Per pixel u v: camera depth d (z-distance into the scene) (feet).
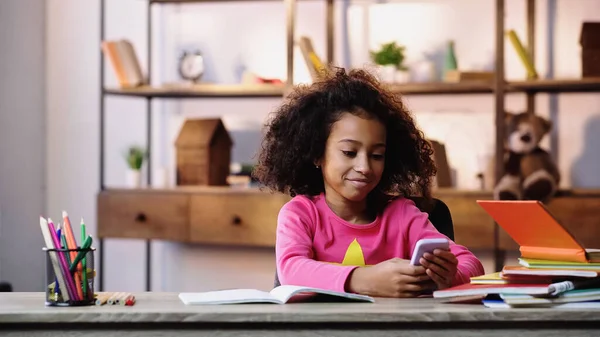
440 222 6.00
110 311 3.88
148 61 12.91
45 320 3.88
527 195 10.76
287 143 5.58
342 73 5.41
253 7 12.66
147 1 12.98
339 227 5.31
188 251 12.92
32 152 13.19
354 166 4.98
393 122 5.50
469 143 11.90
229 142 12.26
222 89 11.78
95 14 13.30
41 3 13.34
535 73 11.14
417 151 5.68
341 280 4.55
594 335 3.85
